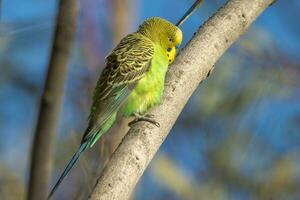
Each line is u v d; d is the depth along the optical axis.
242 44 13.63
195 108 14.38
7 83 14.05
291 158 14.17
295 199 14.08
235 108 14.05
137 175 6.58
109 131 9.92
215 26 7.95
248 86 13.81
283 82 13.62
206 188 14.18
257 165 14.21
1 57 13.68
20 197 12.77
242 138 14.20
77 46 10.52
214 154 14.32
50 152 4.71
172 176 14.10
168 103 7.51
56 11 4.98
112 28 12.88
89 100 11.41
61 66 4.90
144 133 7.07
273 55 13.62
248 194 14.10
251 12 8.05
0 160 13.68
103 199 6.18
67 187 9.74
